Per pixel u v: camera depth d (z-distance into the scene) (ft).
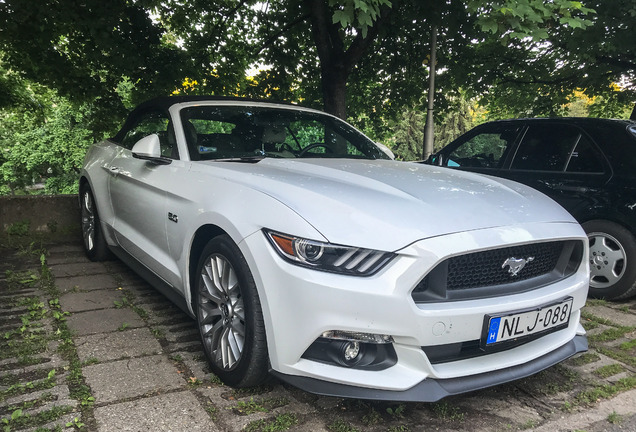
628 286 12.71
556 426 6.89
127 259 12.38
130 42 26.61
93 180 13.66
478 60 37.17
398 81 39.34
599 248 13.21
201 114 10.80
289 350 6.43
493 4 14.90
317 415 6.92
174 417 6.65
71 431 6.21
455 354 6.67
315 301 6.19
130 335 9.50
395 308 6.12
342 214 6.62
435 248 6.22
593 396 7.73
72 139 104.32
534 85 41.34
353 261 6.25
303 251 6.36
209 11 34.58
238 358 7.25
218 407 6.98
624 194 12.64
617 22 26.21
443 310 6.31
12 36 26.23
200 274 8.22
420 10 24.82
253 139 10.62
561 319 7.48
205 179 8.64
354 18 14.83
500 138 16.17
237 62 36.52
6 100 41.68
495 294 6.82
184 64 30.09
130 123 13.57
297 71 37.60
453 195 7.74
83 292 12.06
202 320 8.23
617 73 35.27
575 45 29.04
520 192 8.83
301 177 8.04
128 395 7.20
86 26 24.89
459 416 7.04
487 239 6.61
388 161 10.91
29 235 16.84
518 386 8.07
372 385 6.23
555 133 14.73
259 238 6.79
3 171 104.73
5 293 11.84
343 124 12.57
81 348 8.80
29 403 6.85
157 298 11.76
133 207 11.16
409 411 7.15
